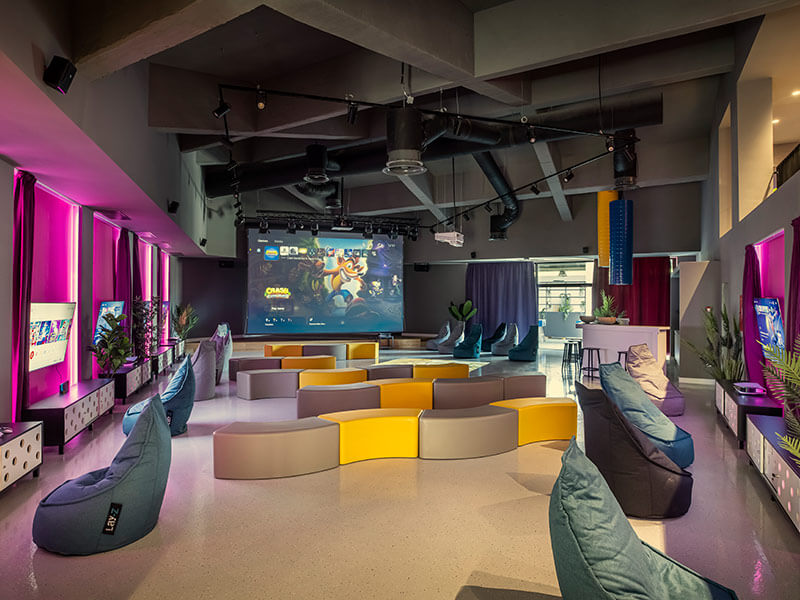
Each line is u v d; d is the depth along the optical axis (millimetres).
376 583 2828
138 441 3402
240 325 16656
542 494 4160
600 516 2020
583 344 10320
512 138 8234
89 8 4004
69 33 4012
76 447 5590
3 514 3820
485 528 3527
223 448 4535
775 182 7168
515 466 4883
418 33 4871
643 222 13648
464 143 8773
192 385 6238
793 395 3186
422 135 6059
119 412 7395
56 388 6758
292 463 4602
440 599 2672
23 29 3318
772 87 7098
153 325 11406
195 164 11109
